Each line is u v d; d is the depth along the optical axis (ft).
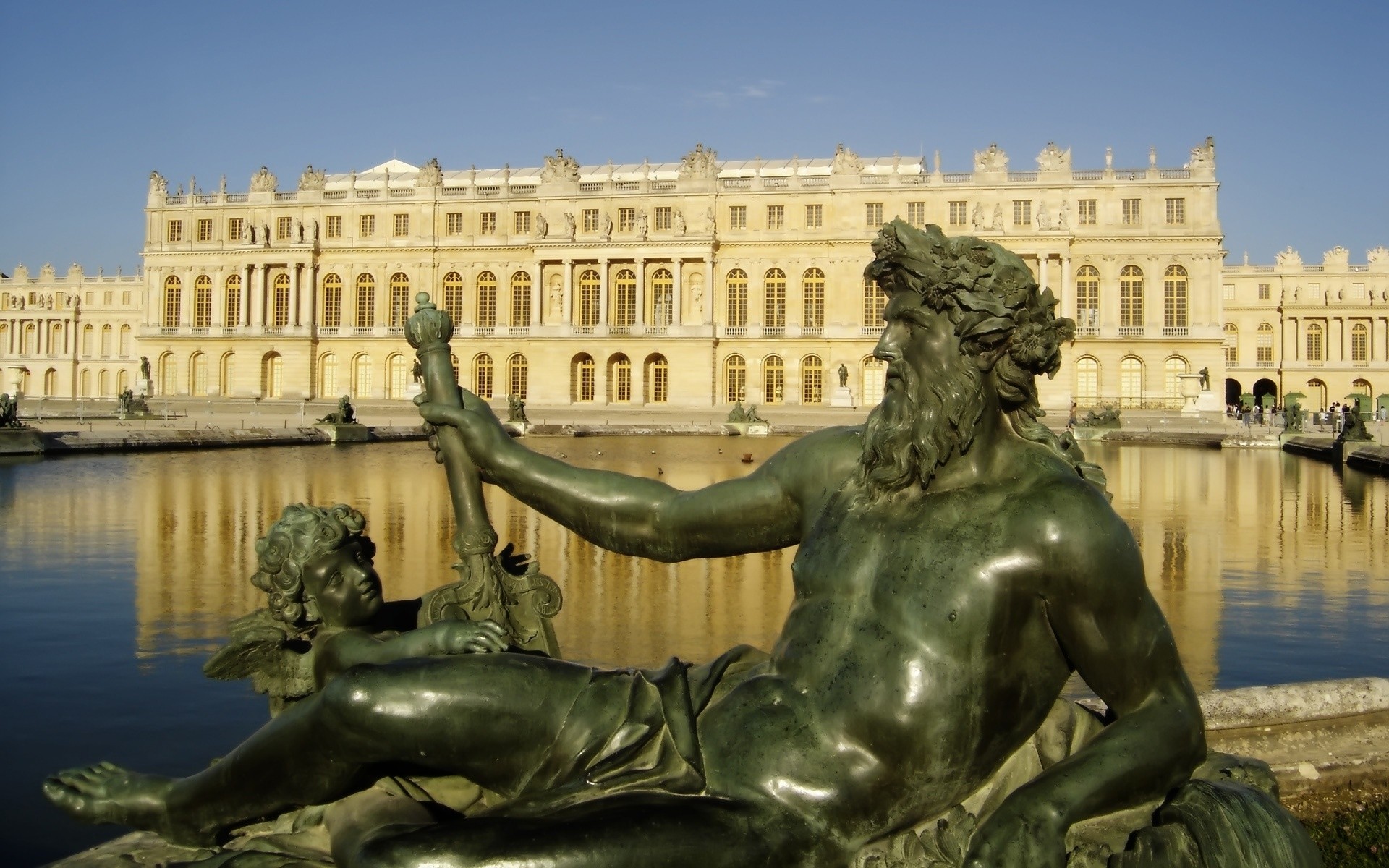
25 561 55.52
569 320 338.34
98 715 29.48
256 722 28.96
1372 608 47.44
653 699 11.43
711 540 13.93
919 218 321.93
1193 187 311.47
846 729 11.15
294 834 12.99
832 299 326.65
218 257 357.82
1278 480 123.95
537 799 10.73
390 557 58.49
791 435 240.12
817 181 326.85
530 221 343.87
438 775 13.24
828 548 12.06
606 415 304.09
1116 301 315.58
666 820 10.14
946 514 11.43
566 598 47.67
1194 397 298.76
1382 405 319.47
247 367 356.18
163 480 103.40
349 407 204.85
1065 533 10.86
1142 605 11.16
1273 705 22.38
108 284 444.96
